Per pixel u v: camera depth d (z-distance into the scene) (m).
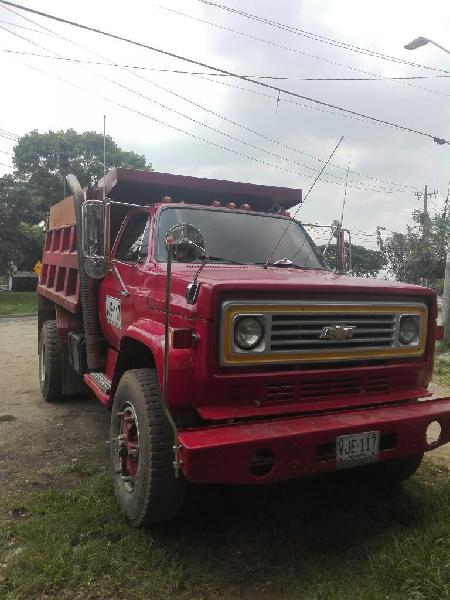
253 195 5.54
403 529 3.57
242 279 3.29
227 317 3.08
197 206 4.85
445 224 19.17
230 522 3.71
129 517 3.54
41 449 5.13
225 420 3.23
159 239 4.45
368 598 2.77
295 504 3.99
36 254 35.84
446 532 3.29
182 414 3.28
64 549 3.24
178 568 3.13
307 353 3.29
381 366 3.60
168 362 3.12
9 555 3.25
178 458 2.92
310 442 3.05
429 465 4.86
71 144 39.00
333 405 3.41
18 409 6.57
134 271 4.41
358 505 3.98
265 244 4.80
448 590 2.74
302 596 2.92
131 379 3.65
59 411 6.48
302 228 5.30
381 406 3.55
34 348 11.84
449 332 12.52
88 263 4.38
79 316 5.96
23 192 30.02
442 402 3.67
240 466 2.92
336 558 3.27
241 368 3.13
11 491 4.16
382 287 3.55
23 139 38.62
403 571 2.93
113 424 3.94
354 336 3.46
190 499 4.03
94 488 4.09
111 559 3.17
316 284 3.31
